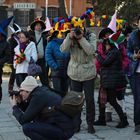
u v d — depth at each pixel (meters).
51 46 8.76
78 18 7.96
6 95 12.60
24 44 9.91
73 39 7.56
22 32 9.91
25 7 38.53
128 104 10.91
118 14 26.64
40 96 5.52
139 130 7.81
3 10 38.41
